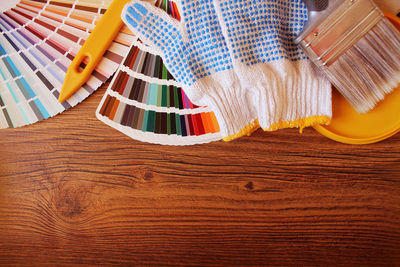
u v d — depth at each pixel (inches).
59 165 25.3
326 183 23.9
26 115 24.8
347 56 19.7
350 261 24.0
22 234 25.9
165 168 24.7
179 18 22.8
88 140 25.0
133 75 23.8
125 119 23.9
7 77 24.5
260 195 24.3
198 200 24.7
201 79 21.5
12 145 25.5
